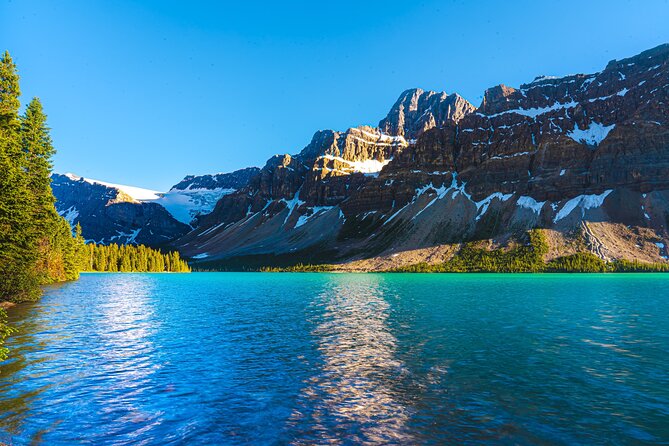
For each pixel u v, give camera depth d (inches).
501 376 1039.0
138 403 856.3
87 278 6594.5
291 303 2842.0
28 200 2155.5
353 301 2967.5
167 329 1739.7
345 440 690.2
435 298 3164.4
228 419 776.3
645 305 2598.4
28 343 1409.9
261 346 1395.2
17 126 2222.0
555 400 872.3
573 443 678.5
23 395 896.3
